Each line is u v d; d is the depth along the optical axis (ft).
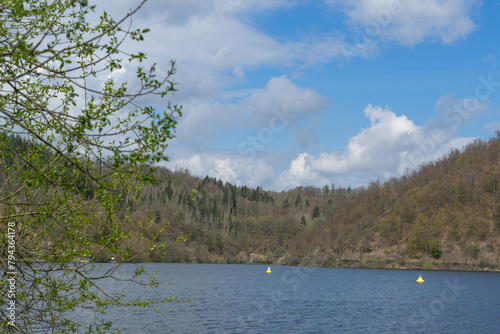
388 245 581.94
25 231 24.26
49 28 16.44
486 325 126.93
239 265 613.11
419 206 618.44
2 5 17.94
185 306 151.23
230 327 113.50
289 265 626.23
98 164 18.88
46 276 24.36
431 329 119.55
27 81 24.29
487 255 515.50
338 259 578.25
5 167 22.20
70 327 26.07
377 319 134.72
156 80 17.87
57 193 22.85
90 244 24.91
